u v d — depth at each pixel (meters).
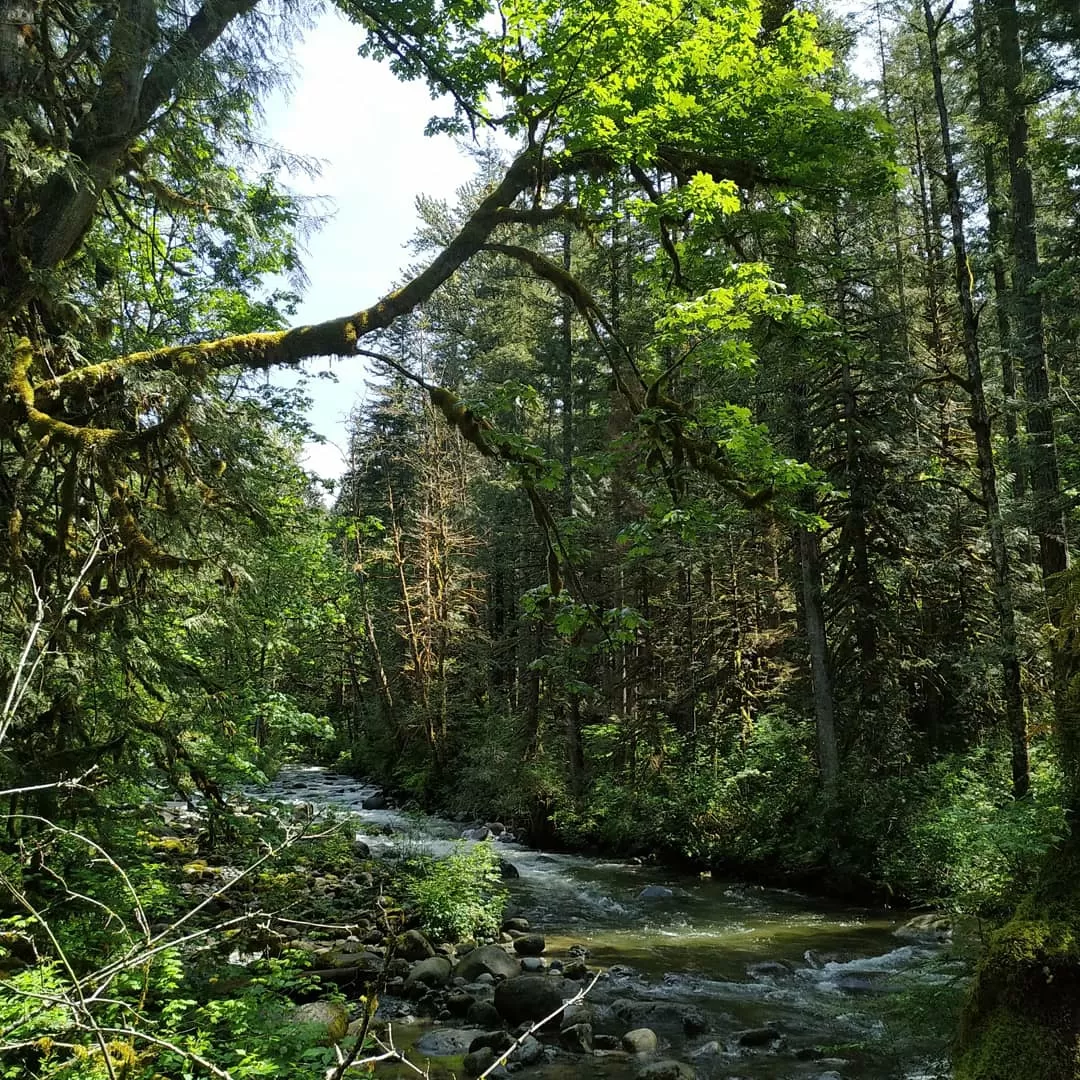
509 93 9.23
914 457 17.61
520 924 13.63
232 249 11.28
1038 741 9.51
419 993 10.02
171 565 6.81
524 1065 8.20
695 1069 8.15
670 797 20.28
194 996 5.99
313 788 32.47
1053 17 13.23
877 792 16.44
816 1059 8.38
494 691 31.53
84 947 5.57
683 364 8.53
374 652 34.72
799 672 21.05
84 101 7.29
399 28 9.24
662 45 8.54
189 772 9.22
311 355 8.65
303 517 14.88
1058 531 13.62
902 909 14.80
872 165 9.80
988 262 13.03
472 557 31.22
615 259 16.80
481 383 28.44
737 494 8.46
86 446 6.72
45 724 6.80
